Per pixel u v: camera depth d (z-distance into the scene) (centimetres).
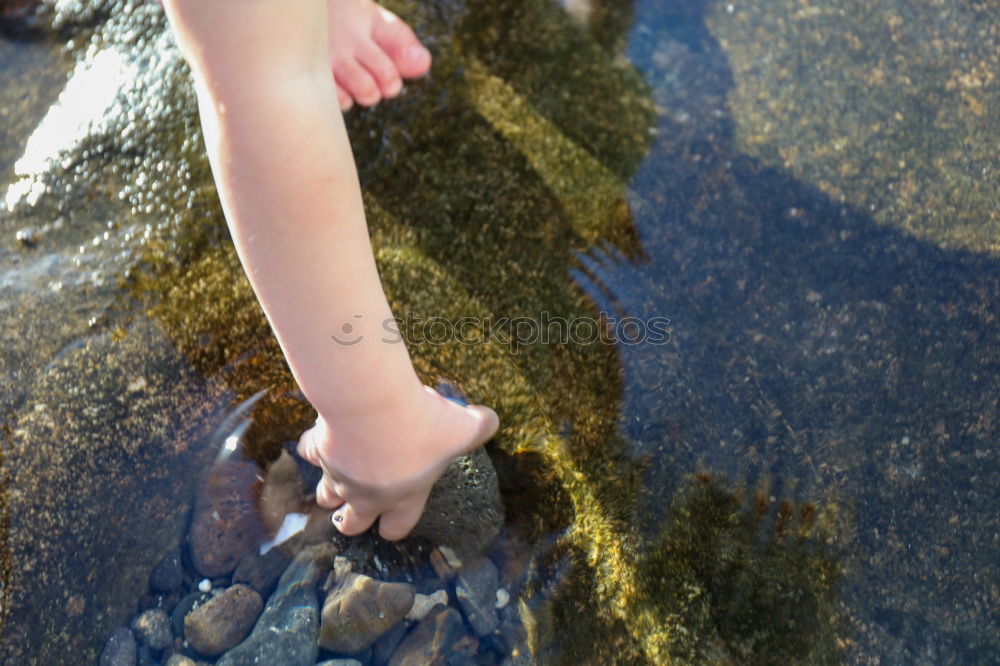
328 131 51
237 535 63
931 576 60
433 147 74
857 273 69
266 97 50
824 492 63
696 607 60
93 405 66
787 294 68
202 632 61
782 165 72
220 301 69
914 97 74
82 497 64
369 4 75
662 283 69
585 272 69
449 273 69
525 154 73
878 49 77
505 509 64
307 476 65
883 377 65
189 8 49
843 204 71
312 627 61
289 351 54
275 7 49
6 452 65
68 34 80
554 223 71
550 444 65
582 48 78
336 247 52
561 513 63
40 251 71
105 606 62
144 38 79
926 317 67
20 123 77
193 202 72
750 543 61
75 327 68
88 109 76
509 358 67
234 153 50
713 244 70
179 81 77
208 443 65
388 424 57
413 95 75
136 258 71
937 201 70
